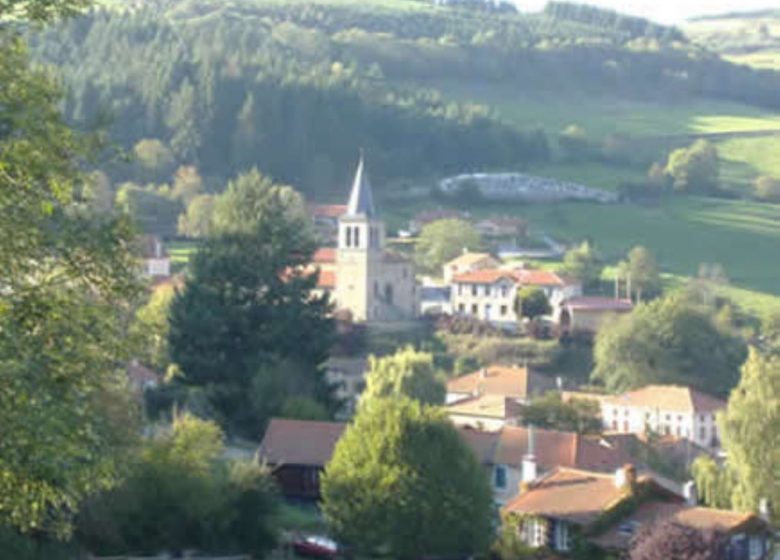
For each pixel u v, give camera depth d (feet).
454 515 282.97
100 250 127.44
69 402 119.65
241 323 397.39
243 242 405.59
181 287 451.53
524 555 283.18
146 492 257.55
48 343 121.70
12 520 125.08
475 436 362.53
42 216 124.36
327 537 291.38
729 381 611.47
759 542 274.98
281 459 335.06
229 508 270.46
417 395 479.82
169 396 379.55
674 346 608.19
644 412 533.55
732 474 334.65
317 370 408.05
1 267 123.24
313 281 416.67
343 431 342.23
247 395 385.50
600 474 310.04
